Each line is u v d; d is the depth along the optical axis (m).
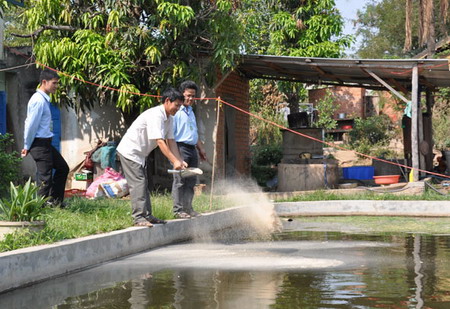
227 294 4.08
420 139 14.48
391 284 4.39
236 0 12.02
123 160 6.61
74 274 5.02
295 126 15.20
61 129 13.49
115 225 6.29
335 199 11.03
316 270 5.02
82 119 13.41
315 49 16.69
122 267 5.33
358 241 6.94
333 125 26.53
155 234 6.68
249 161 15.93
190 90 7.46
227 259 5.68
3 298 4.12
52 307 3.83
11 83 13.65
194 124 7.58
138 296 4.08
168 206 7.89
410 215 10.23
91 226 6.09
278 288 4.26
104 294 4.18
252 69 14.95
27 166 13.57
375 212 10.39
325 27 16.83
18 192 5.36
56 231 5.54
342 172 16.09
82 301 3.97
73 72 11.40
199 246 6.71
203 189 11.98
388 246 6.49
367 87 16.33
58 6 11.38
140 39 11.14
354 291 4.14
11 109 13.64
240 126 15.36
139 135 6.55
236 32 12.19
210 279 4.65
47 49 11.14
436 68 12.03
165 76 11.98
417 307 3.67
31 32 11.70
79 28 11.66
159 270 5.12
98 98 12.48
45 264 4.82
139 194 6.59
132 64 11.55
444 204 10.10
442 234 7.59
